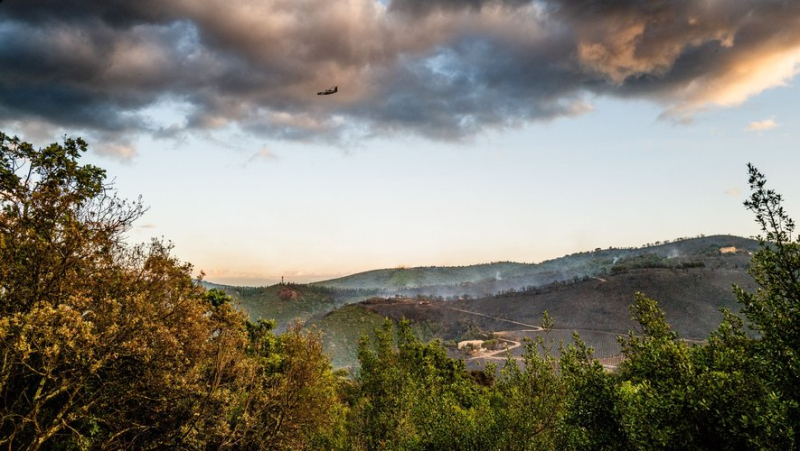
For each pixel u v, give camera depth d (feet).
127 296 42.63
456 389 49.32
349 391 79.61
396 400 50.83
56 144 47.57
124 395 43.42
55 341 35.58
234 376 63.41
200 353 53.16
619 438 23.30
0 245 37.81
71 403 38.75
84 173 49.88
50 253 40.52
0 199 42.01
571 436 26.73
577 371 26.14
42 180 44.68
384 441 53.88
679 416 19.85
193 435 49.70
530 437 33.30
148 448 46.21
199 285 54.08
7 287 39.06
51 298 40.50
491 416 37.47
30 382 43.09
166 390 45.55
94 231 44.37
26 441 40.32
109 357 38.81
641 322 27.43
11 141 44.78
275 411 67.10
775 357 20.04
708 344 24.85
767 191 20.89
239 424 58.90
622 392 24.40
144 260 49.24
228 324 60.34
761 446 17.63
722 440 19.48
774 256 20.58
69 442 42.37
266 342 89.04
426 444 40.01
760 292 21.88
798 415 17.92
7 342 35.78
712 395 19.51
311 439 72.13
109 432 47.24
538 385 34.81
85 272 42.73
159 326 43.34
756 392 19.86
